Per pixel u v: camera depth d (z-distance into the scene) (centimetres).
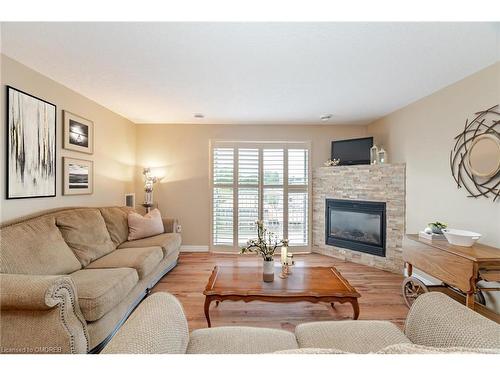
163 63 210
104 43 179
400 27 160
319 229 420
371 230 356
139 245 286
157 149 424
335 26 159
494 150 207
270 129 426
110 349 83
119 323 189
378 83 252
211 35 169
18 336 130
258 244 229
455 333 100
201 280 297
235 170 423
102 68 219
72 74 231
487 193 213
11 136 198
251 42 178
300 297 192
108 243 258
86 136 295
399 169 326
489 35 167
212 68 219
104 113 333
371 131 414
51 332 131
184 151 424
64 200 263
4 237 169
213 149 424
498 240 204
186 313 223
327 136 428
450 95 254
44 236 194
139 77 238
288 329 200
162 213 425
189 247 426
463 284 179
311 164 426
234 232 421
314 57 199
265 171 426
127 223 313
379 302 245
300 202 428
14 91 201
